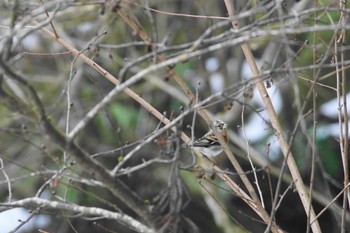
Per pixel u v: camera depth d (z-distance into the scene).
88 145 18.45
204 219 19.14
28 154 17.48
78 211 7.74
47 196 16.53
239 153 17.56
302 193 9.54
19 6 8.60
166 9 19.39
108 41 17.92
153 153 18.19
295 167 9.62
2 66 6.89
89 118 7.25
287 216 19.62
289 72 8.06
